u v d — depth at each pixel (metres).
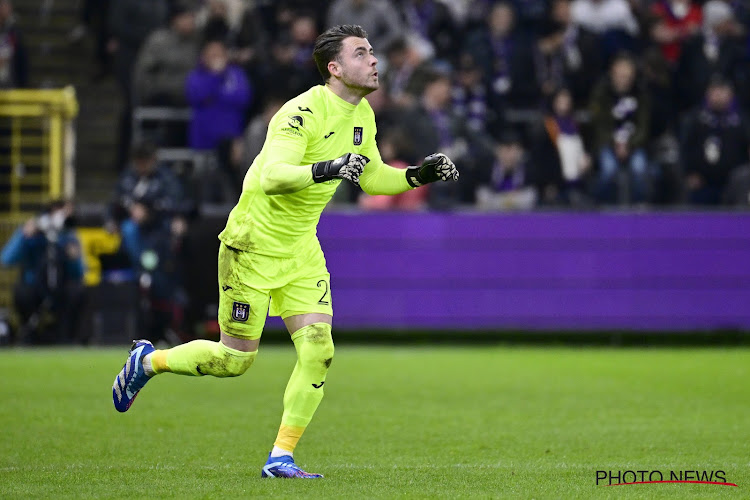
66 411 28.61
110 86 68.62
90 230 52.41
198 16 64.94
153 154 49.84
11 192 59.22
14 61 61.38
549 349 52.44
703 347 55.34
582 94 62.16
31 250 49.19
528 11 63.56
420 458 21.73
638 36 64.44
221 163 55.78
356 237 53.62
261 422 27.14
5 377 36.50
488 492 17.41
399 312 53.62
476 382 37.19
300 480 18.56
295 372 19.20
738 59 64.06
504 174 57.41
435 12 64.06
